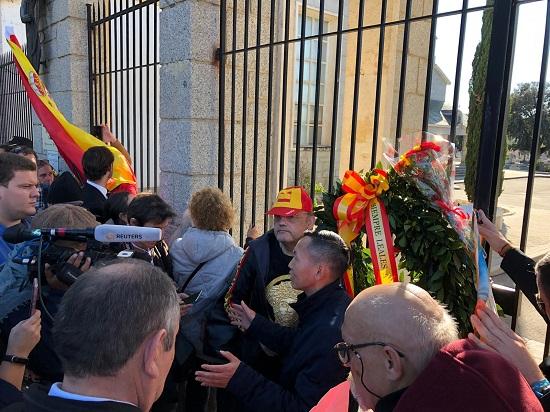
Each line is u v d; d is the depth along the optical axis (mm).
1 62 9305
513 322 2227
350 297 2014
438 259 1939
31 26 6980
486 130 2145
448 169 1892
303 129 7191
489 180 2148
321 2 3035
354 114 2805
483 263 1688
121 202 3176
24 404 1043
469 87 4863
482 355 995
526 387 960
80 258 1650
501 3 2057
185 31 3973
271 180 4695
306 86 7117
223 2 3832
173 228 4215
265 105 4531
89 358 1011
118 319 1027
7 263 1753
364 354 1190
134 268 1146
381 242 2004
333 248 1957
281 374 1967
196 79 4027
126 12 5047
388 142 2141
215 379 1934
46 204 4895
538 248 7559
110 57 5727
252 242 2521
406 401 986
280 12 4473
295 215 2348
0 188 2285
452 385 950
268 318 2336
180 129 4168
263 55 4453
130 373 1039
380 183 2014
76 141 4977
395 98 5594
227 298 2447
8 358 1455
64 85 6336
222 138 4031
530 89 7836
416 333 1146
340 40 2891
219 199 2721
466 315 1906
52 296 1707
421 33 5551
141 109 4961
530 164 2051
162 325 1087
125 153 5223
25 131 8391
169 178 4363
